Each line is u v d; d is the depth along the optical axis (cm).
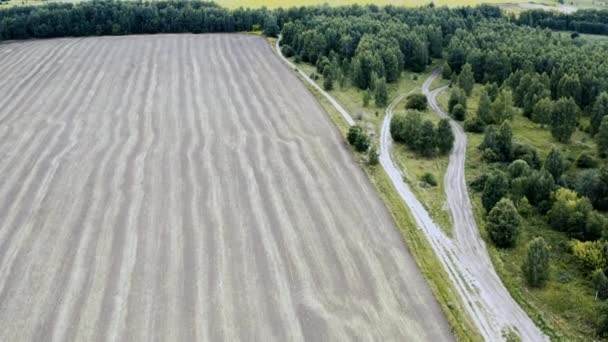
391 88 8831
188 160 5628
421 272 4038
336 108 7562
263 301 3672
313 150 6009
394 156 6150
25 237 4297
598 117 6719
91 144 5972
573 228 4600
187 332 3400
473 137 6856
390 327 3481
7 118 6719
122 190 5003
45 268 3947
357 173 5534
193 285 3803
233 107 7269
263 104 7438
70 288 3753
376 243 4356
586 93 7631
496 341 3475
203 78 8512
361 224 4609
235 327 3447
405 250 4294
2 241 4244
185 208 4734
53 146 5906
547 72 8594
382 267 4062
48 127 6438
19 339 3325
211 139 6181
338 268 4028
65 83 8138
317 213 4738
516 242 4531
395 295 3775
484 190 4909
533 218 4934
